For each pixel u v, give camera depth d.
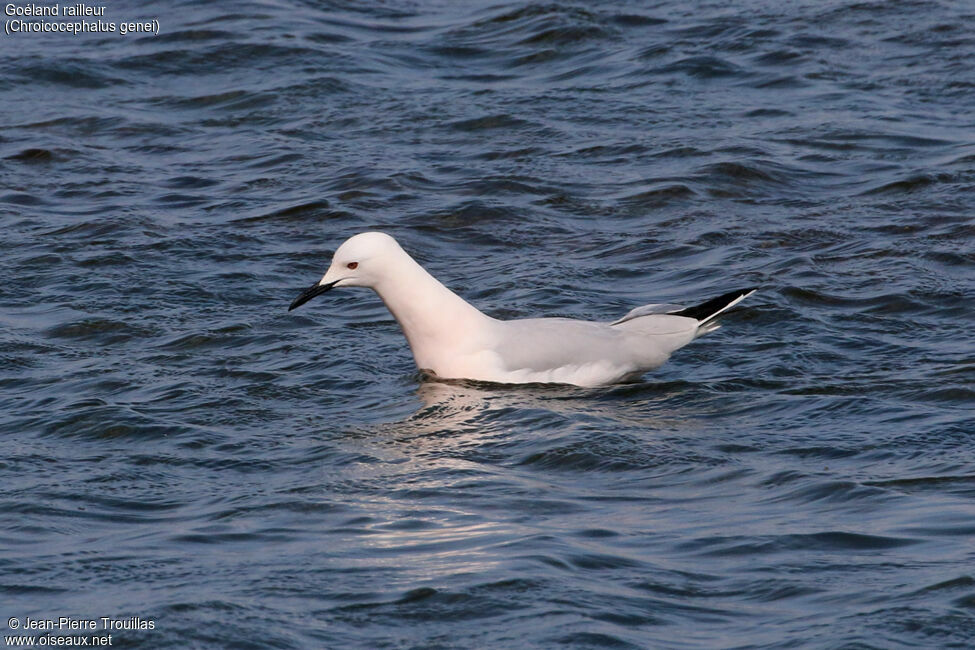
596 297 16.83
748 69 25.73
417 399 13.64
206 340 15.35
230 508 10.76
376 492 11.05
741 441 12.20
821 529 10.07
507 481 11.29
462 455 12.00
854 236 18.69
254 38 27.58
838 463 11.55
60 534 10.29
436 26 28.80
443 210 20.00
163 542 10.09
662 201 20.25
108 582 9.38
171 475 11.59
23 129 23.77
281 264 18.03
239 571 9.50
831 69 25.59
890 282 16.81
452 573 9.34
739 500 10.78
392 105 24.53
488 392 13.88
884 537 9.88
